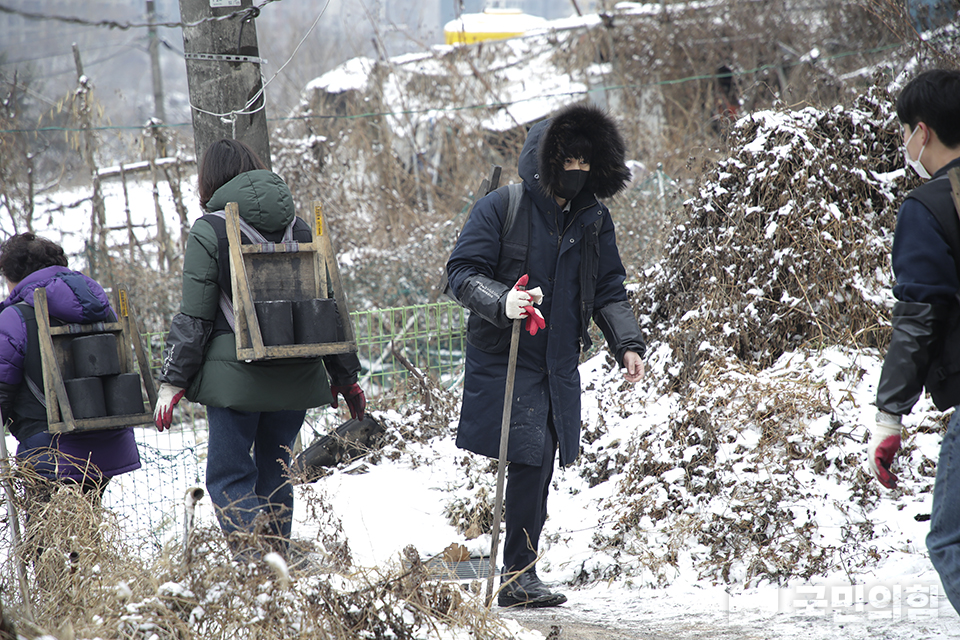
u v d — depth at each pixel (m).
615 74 69.06
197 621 9.12
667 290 22.25
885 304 19.09
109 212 48.53
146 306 36.09
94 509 12.12
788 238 19.80
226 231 12.82
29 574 11.34
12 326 14.18
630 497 17.31
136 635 9.09
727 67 68.38
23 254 14.92
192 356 12.53
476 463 21.34
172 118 81.12
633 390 21.12
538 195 14.10
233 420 13.05
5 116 38.09
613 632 12.09
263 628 9.16
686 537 15.59
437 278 36.22
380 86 63.53
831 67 59.47
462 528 19.19
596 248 14.59
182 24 20.88
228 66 22.05
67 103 37.81
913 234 8.71
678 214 23.31
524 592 14.09
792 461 16.20
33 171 42.28
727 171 21.23
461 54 64.69
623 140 14.32
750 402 17.12
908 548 13.89
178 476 21.50
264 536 9.74
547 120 14.36
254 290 12.89
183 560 9.88
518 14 74.25
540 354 14.25
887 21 30.61
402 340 28.67
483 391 14.24
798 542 14.45
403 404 25.77
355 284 37.78
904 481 15.71
